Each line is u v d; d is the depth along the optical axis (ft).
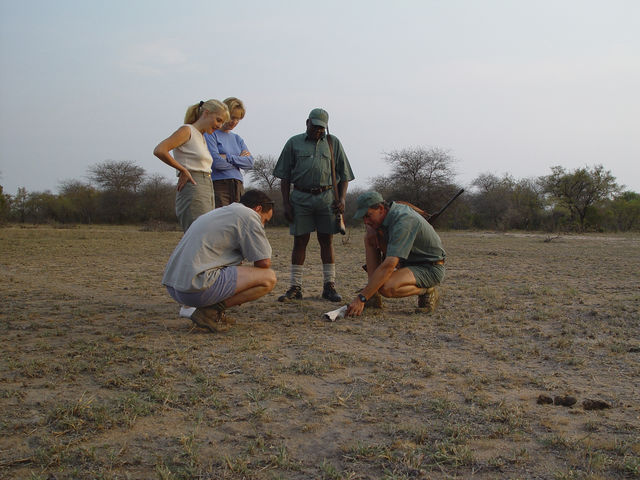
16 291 19.95
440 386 9.21
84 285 21.93
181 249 12.44
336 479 6.06
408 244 14.46
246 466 6.35
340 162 18.66
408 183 138.21
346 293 19.85
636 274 27.45
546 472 6.23
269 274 12.89
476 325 14.12
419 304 16.15
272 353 11.11
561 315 15.48
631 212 124.06
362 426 7.53
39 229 114.93
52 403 8.20
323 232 18.33
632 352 11.59
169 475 6.07
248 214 12.60
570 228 122.11
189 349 11.32
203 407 8.16
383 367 10.29
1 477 6.03
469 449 6.73
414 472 6.22
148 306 16.81
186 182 14.69
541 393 8.95
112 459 6.42
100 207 176.14
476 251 47.93
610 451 6.73
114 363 10.30
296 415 7.91
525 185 148.05
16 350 11.18
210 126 15.02
